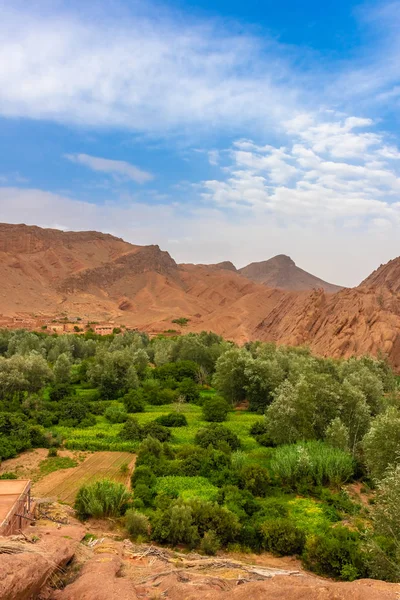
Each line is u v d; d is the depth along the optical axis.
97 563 13.85
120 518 25.75
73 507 27.44
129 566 15.38
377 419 32.44
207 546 22.84
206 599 11.05
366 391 51.06
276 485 33.19
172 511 24.30
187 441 43.62
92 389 69.94
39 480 33.00
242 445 42.38
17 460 37.34
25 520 19.47
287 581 12.21
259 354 79.75
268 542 24.14
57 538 15.91
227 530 24.39
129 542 20.33
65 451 40.22
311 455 34.75
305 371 54.62
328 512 28.42
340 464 33.66
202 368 80.62
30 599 10.90
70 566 13.85
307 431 40.31
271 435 41.75
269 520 25.67
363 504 30.25
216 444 40.44
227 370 61.25
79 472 34.78
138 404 56.69
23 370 58.22
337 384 44.69
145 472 32.59
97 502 25.70
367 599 9.85
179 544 23.73
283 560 23.17
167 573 13.98
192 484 31.70
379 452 29.66
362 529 25.48
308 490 32.00
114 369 64.50
